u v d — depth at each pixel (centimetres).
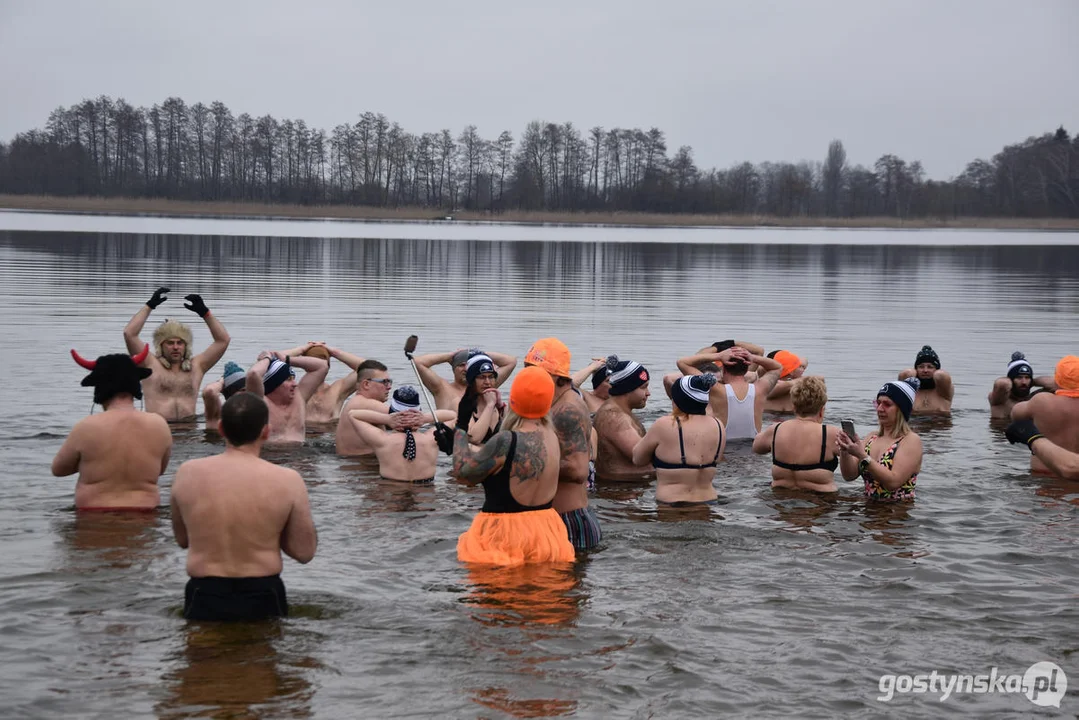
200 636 554
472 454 693
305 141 12781
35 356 1562
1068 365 981
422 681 508
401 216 12325
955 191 13875
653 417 1238
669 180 13425
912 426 1249
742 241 7812
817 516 831
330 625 575
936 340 2048
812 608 616
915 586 659
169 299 2409
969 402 1430
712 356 1145
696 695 500
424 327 2036
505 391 1327
